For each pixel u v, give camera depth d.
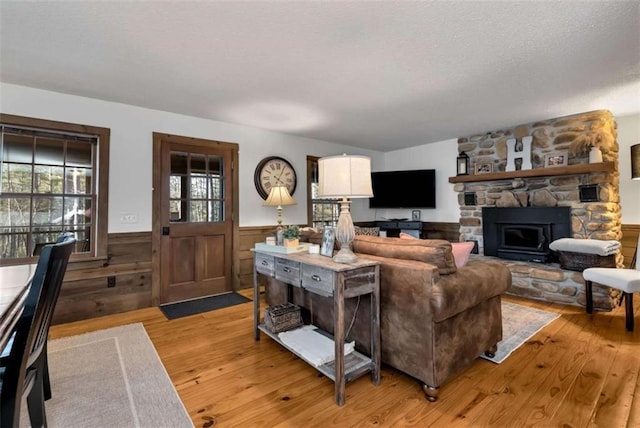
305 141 5.07
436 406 1.71
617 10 1.85
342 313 1.74
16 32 2.05
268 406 1.73
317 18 1.92
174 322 3.05
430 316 1.74
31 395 1.40
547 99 3.36
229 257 4.19
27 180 3.07
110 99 3.29
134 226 3.48
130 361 2.25
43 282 1.08
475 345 2.03
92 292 3.22
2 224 3.00
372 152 6.09
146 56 2.38
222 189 4.16
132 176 3.48
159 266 3.62
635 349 2.34
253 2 1.76
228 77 2.76
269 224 4.55
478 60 2.48
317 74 2.71
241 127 4.33
